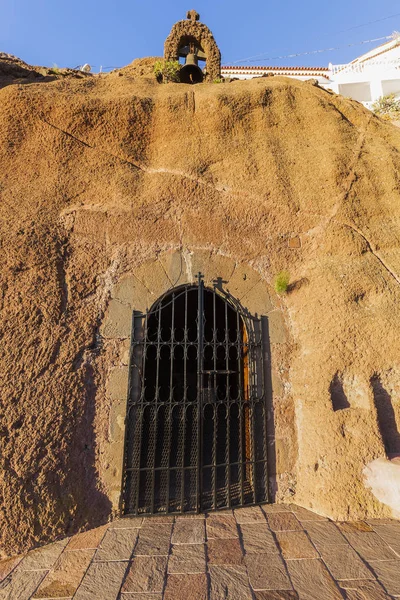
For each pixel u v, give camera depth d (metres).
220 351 6.43
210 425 5.62
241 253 4.07
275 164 4.38
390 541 2.65
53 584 2.30
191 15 6.87
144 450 3.59
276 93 4.77
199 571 2.37
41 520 2.79
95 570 2.41
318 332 3.68
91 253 3.77
